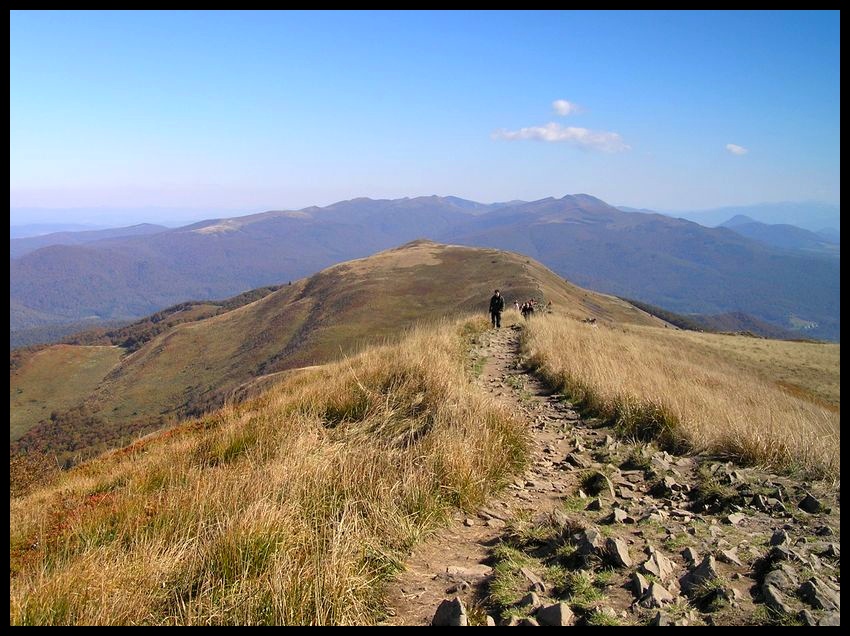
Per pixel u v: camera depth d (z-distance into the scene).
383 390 9.23
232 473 5.90
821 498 5.11
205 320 168.12
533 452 7.52
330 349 107.62
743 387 16.17
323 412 8.65
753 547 4.13
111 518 5.33
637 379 10.86
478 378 13.01
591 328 28.64
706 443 7.20
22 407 122.62
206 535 4.34
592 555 4.07
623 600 3.49
